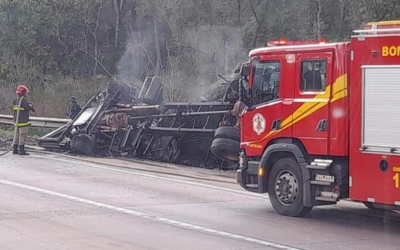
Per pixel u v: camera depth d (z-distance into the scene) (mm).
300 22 35688
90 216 11219
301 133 11594
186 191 14523
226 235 10031
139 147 20938
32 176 15961
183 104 19984
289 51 11859
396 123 10336
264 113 12203
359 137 10734
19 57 46812
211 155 19344
